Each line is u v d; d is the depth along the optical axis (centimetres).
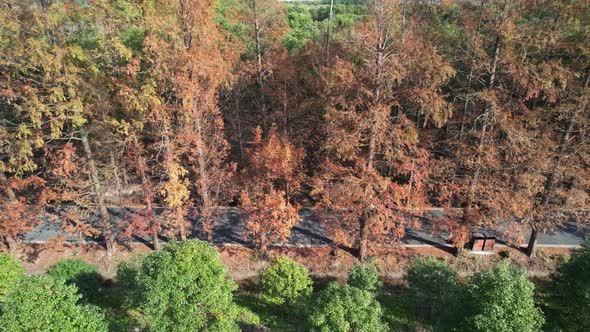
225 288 1334
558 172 1850
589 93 1670
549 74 1577
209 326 1276
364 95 1808
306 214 2519
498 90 1811
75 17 1602
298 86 2628
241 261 2147
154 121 1725
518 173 1831
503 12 1617
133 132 1811
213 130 2062
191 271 1249
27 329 1102
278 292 1683
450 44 2280
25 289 1152
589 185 1892
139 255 1859
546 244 2262
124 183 2586
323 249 2200
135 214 1994
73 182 1909
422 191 1945
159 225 1970
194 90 1670
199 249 1326
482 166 1816
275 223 1853
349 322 1286
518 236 1961
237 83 2491
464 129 2133
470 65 1862
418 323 1747
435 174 1934
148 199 1952
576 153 1883
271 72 2378
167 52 1622
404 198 1948
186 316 1232
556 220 2089
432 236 2311
